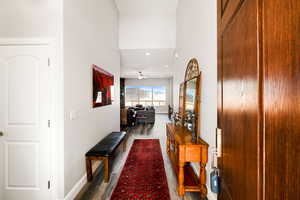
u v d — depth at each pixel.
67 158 1.82
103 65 3.09
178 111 3.88
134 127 6.44
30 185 1.76
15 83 1.77
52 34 1.74
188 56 2.84
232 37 0.77
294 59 0.37
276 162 0.43
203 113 2.06
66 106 1.80
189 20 2.75
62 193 1.74
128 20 4.46
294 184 0.37
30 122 1.76
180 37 3.65
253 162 0.55
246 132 0.60
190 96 2.54
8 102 1.77
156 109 11.46
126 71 8.25
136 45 4.45
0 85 1.77
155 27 4.46
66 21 1.81
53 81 1.75
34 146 1.76
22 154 1.77
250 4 0.57
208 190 1.85
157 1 3.89
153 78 11.39
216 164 1.04
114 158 3.13
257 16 0.51
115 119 4.11
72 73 1.94
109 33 3.51
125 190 2.06
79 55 2.11
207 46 1.90
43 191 1.75
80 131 2.14
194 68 2.41
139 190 2.06
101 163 2.83
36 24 1.75
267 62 0.47
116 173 2.51
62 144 1.74
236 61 0.71
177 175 2.20
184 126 2.88
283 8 0.40
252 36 0.55
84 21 2.26
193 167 2.54
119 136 3.11
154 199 1.89
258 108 0.51
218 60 1.00
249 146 0.58
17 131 1.76
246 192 0.60
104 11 3.13
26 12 1.76
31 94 1.76
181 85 3.39
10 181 1.77
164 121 8.11
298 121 0.36
